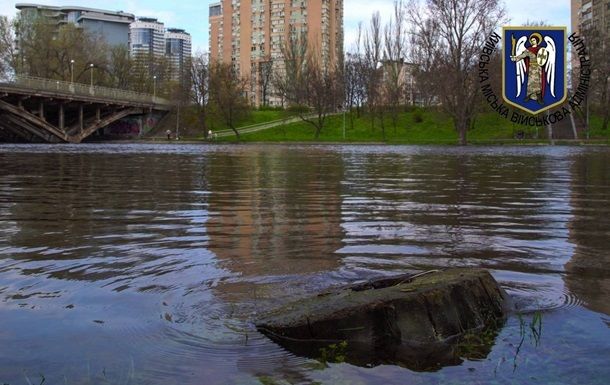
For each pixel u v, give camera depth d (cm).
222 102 7294
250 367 297
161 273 484
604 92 5784
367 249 584
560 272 488
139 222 760
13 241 624
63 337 336
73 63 7644
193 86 7575
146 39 17112
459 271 405
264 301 404
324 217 811
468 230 699
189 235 664
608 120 6041
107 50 9044
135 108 7488
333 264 517
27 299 409
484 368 295
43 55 7756
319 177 1563
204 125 7544
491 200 1020
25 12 7994
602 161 2342
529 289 434
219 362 304
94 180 1430
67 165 2056
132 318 369
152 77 9544
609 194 1112
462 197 1068
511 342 329
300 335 338
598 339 330
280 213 851
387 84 7250
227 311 383
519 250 580
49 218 794
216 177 1552
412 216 822
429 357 310
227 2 12800
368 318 337
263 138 7138
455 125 6038
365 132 7194
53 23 8231
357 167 2020
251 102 10994
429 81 5781
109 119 6912
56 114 6888
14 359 305
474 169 1895
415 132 6944
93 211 863
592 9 10619
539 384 275
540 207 920
